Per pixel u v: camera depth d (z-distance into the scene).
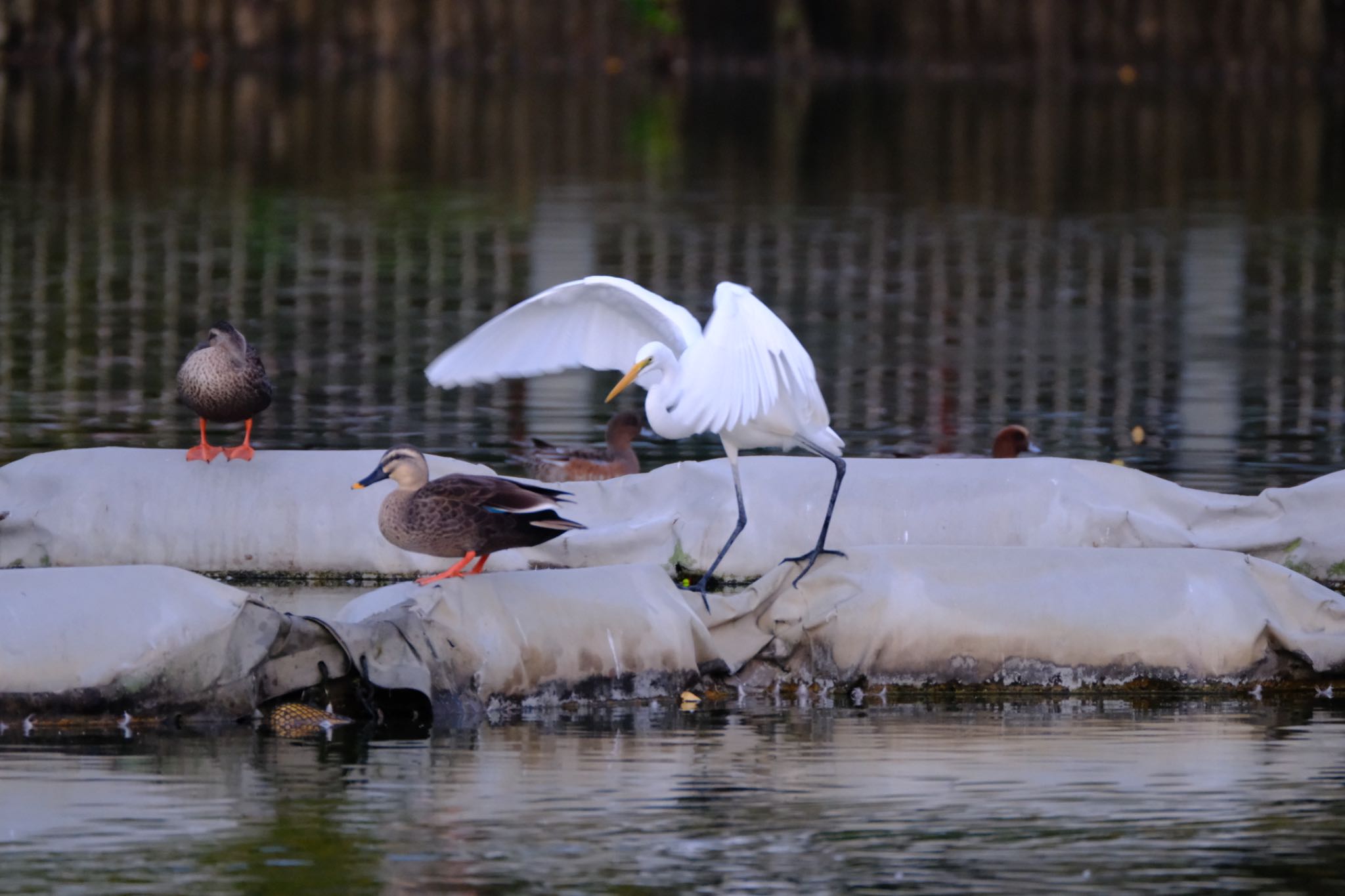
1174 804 9.10
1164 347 23.81
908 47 62.88
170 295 26.08
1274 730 10.59
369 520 13.90
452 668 10.68
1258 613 11.65
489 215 34.06
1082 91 59.38
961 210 36.09
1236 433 18.67
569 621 11.09
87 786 9.19
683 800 9.10
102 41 57.41
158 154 41.78
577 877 8.03
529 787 9.27
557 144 45.84
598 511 14.23
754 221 33.97
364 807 8.92
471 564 11.07
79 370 20.86
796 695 11.47
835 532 13.78
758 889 7.93
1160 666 11.52
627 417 15.82
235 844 8.40
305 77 57.50
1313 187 40.28
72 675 10.14
